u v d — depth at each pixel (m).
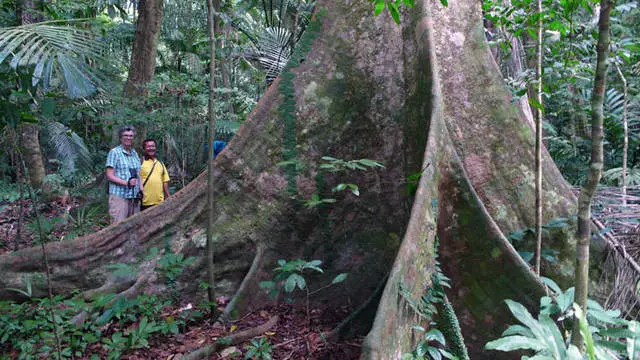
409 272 2.66
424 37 3.63
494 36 4.57
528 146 3.80
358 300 3.79
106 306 3.67
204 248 3.98
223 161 4.07
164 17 10.80
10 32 2.60
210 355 3.18
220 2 10.59
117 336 3.19
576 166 6.28
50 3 7.48
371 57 3.98
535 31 3.51
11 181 10.24
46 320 3.34
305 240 3.96
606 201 3.88
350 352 3.19
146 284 3.86
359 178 3.88
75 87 2.56
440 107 3.33
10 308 3.49
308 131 4.00
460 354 2.79
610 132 5.52
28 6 6.05
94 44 2.84
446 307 2.85
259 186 4.01
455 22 3.98
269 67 7.09
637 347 2.03
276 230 3.96
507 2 4.17
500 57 5.11
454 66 3.87
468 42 3.95
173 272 3.64
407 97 3.70
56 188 8.35
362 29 4.06
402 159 3.66
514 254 2.99
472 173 3.71
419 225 2.81
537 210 3.37
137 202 5.21
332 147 3.98
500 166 3.74
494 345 2.10
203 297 3.91
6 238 6.41
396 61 3.89
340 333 3.34
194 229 4.05
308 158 3.98
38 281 3.88
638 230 3.51
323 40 4.15
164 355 3.21
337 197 3.92
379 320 2.34
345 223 3.90
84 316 3.53
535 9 3.45
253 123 4.08
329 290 3.87
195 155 8.34
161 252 3.99
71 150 7.27
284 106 4.05
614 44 3.17
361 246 3.86
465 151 3.73
